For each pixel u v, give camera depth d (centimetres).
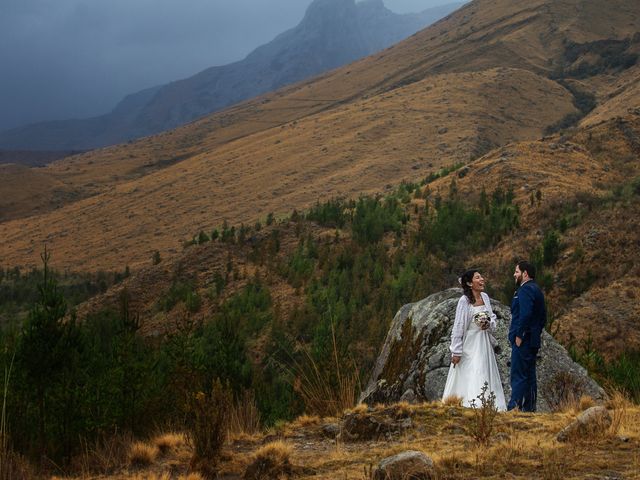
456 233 7231
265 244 8575
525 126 18800
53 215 19575
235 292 7388
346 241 8162
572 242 5950
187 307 7094
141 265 13988
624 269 5216
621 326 4259
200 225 15588
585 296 4750
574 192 7750
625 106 15912
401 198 9744
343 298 6222
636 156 9662
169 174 19975
